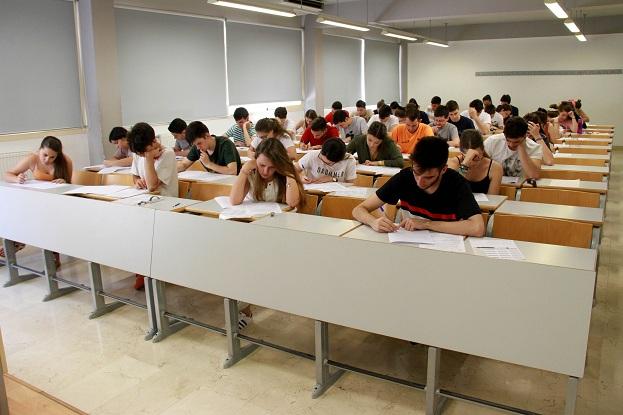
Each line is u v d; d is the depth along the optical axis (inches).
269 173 119.5
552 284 72.1
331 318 92.1
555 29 478.3
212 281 106.7
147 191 139.8
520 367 106.3
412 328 84.1
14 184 151.7
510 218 104.0
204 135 163.9
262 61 368.5
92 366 109.1
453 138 234.1
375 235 90.0
